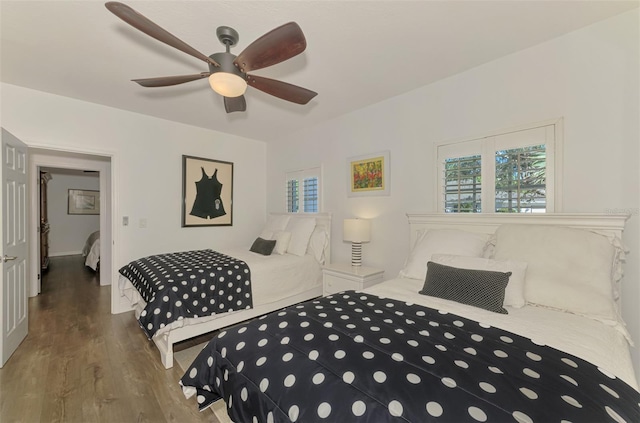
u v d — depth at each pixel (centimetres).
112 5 108
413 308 149
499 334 119
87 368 211
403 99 286
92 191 738
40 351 235
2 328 212
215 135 415
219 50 205
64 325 287
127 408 170
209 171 406
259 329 128
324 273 314
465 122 241
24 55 213
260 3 159
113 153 324
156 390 187
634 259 169
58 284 438
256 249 355
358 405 80
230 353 120
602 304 141
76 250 717
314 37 191
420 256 221
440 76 250
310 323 128
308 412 83
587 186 185
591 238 161
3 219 214
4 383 192
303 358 103
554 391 82
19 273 245
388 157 299
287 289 308
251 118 361
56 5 160
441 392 81
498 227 207
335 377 91
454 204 250
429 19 174
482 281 157
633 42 169
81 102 301
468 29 184
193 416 164
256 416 95
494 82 224
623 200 173
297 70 237
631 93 170
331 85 266
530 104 207
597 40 180
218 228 420
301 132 409
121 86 267
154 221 357
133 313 323
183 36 189
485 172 230
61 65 228
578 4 163
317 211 381
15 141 240
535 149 206
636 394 87
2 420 159
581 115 187
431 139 264
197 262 284
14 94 266
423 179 271
